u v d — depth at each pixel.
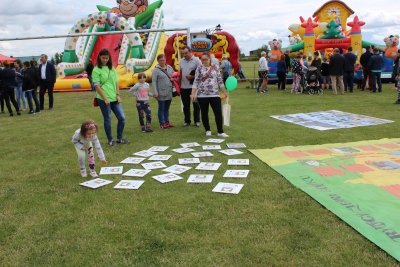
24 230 3.19
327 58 14.88
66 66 19.25
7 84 9.79
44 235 3.09
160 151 5.62
